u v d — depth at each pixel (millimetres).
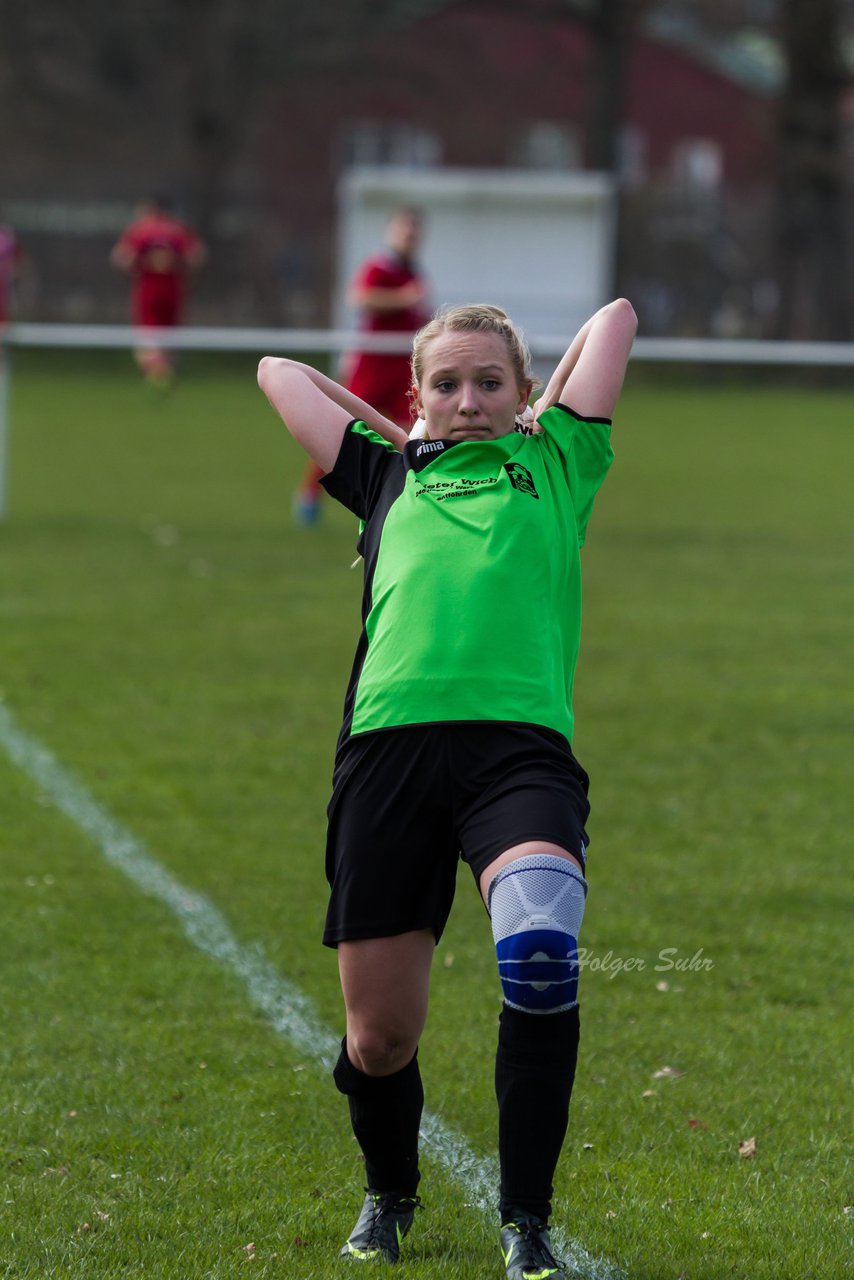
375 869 11367
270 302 132375
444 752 11406
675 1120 14539
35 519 50156
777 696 30656
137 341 47906
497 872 10945
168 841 22047
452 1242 12391
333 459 12734
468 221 107312
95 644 33500
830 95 127438
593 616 37625
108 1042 15961
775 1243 12281
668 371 121312
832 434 84312
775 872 21234
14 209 128875
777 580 42500
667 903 20062
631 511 55562
